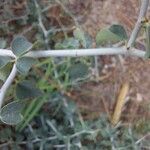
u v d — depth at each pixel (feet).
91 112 1.17
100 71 1.20
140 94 1.21
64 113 1.12
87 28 1.20
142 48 1.17
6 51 0.74
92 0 1.22
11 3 1.13
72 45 0.90
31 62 0.73
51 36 1.14
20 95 0.83
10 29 1.12
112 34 0.70
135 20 1.21
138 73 1.22
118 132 1.13
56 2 1.16
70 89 1.15
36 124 1.11
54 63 1.10
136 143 1.10
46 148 1.07
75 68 0.88
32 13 1.13
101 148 1.11
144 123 1.17
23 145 1.08
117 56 1.22
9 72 0.75
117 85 1.20
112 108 1.18
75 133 1.08
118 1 1.22
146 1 0.62
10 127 1.06
